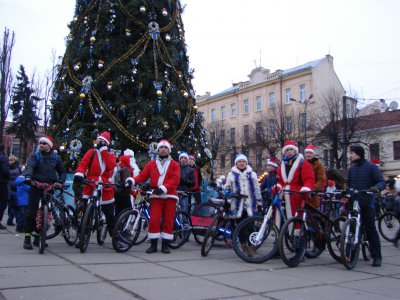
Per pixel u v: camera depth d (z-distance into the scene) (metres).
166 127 11.45
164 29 12.35
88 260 5.70
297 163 6.61
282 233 5.90
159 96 11.38
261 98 50.38
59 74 12.67
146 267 5.39
